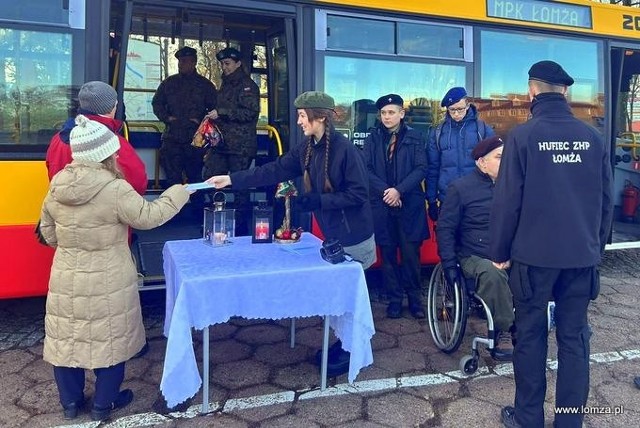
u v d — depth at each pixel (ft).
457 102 14.62
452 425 9.81
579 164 8.88
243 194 17.66
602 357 12.77
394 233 14.97
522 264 9.00
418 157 14.61
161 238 16.35
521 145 8.86
